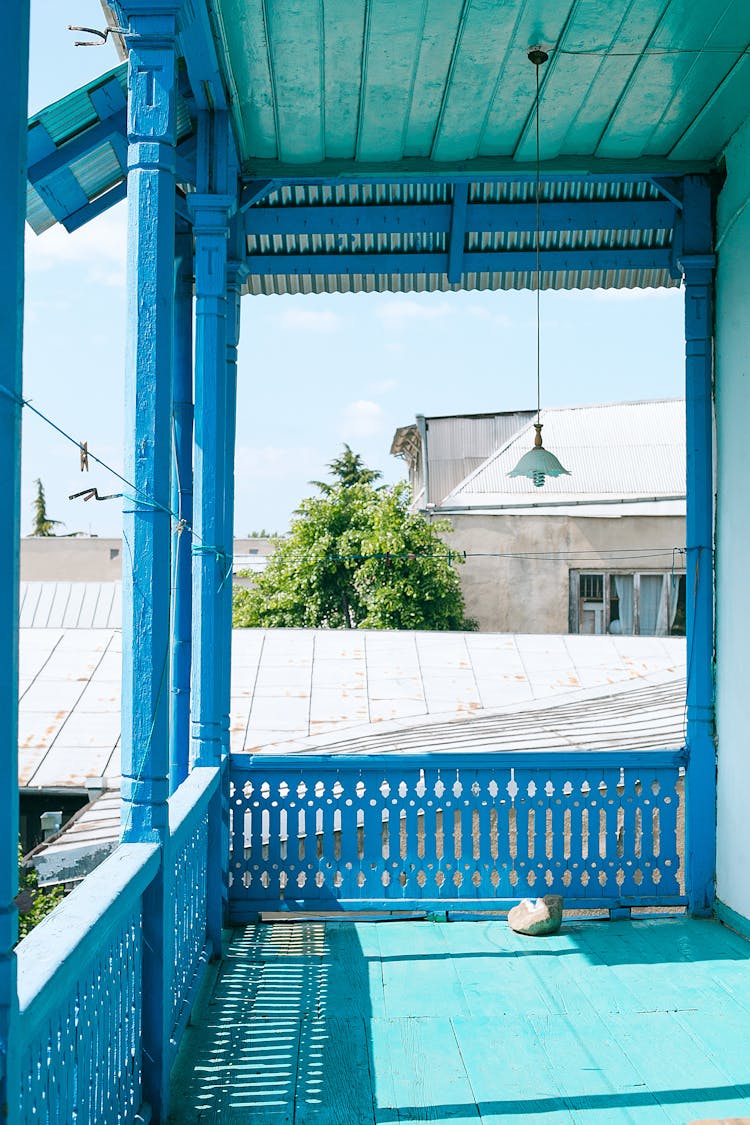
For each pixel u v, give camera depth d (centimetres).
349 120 500
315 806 551
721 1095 349
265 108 487
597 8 410
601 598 2073
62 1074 230
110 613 2100
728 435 543
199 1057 376
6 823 183
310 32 425
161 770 325
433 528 2059
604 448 2297
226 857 545
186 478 589
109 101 455
